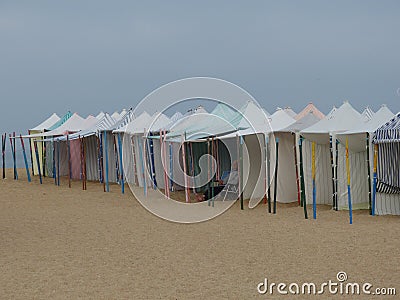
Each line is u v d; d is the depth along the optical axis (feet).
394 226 39.32
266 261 30.19
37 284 26.40
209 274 27.63
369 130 45.09
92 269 29.17
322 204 51.70
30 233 40.11
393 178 44.14
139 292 24.66
